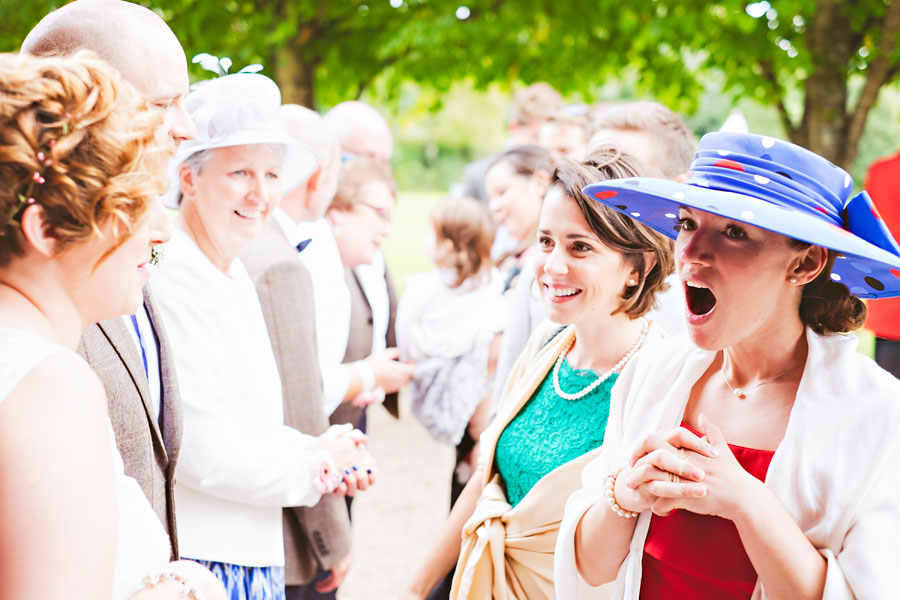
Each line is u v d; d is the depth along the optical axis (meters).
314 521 2.48
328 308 3.12
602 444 1.83
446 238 3.69
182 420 1.87
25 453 0.96
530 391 2.02
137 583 1.26
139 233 1.15
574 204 1.82
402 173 40.03
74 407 1.00
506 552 1.86
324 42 7.47
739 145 1.35
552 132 4.22
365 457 2.30
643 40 6.82
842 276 1.32
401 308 3.82
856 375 1.30
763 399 1.39
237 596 2.13
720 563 1.35
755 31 6.83
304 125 3.03
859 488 1.25
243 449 2.07
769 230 1.24
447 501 5.50
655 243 1.82
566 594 1.56
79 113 1.04
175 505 1.88
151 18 1.74
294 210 3.08
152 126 1.12
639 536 1.43
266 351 2.22
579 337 1.95
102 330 1.58
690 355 1.51
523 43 7.77
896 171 4.89
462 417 3.60
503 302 3.66
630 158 1.89
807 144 6.86
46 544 0.95
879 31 6.60
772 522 1.24
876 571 1.20
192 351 2.05
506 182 3.66
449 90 8.54
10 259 1.08
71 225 1.06
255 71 2.32
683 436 1.31
